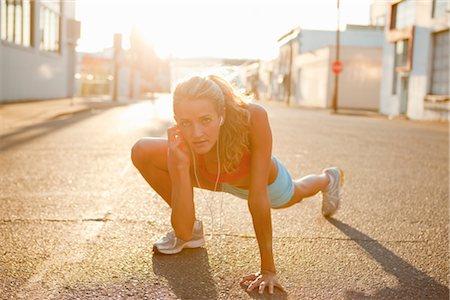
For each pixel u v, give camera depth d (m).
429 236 3.18
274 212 3.71
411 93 22.31
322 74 39.53
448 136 12.03
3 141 7.72
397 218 3.65
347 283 2.32
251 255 2.66
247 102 2.25
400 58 23.80
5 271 2.33
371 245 2.94
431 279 2.41
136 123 11.96
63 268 2.39
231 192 2.67
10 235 2.92
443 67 20.16
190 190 2.44
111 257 2.57
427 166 6.63
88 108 16.98
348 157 7.25
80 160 6.06
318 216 3.63
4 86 18.03
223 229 3.18
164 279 2.28
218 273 2.38
